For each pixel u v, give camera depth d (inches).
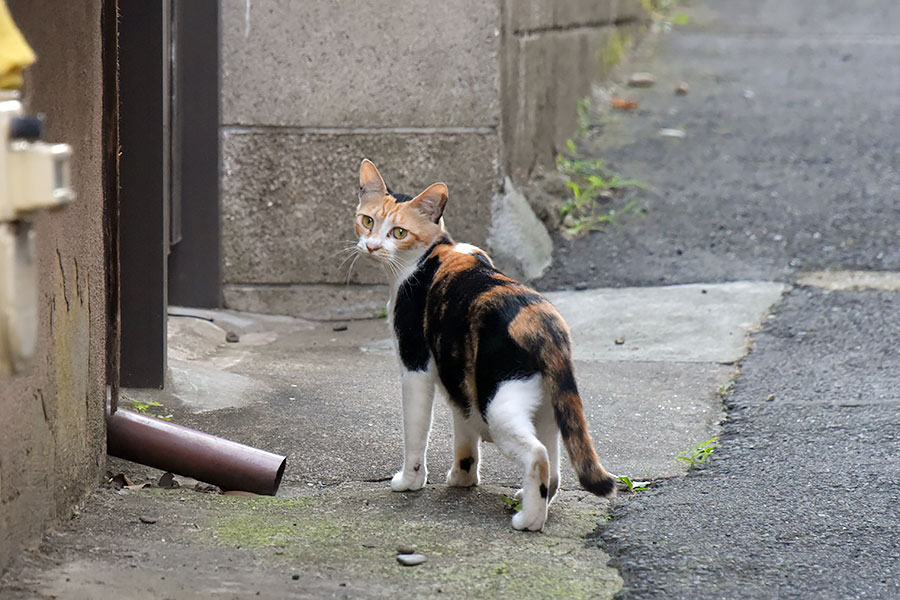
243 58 488.1
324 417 346.0
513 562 233.6
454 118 497.4
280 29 486.3
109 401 290.5
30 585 204.5
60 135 232.1
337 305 507.5
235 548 234.1
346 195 502.0
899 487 281.3
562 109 633.6
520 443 246.8
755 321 450.0
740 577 228.7
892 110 711.1
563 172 605.3
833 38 917.2
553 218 553.0
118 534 238.5
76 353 248.2
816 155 637.3
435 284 268.7
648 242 540.7
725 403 368.8
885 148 644.1
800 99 741.3
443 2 485.4
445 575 224.4
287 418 343.9
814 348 419.2
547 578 225.5
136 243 350.3
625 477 295.9
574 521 263.6
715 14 1015.0
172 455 284.2
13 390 209.5
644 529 256.5
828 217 556.4
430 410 277.9
